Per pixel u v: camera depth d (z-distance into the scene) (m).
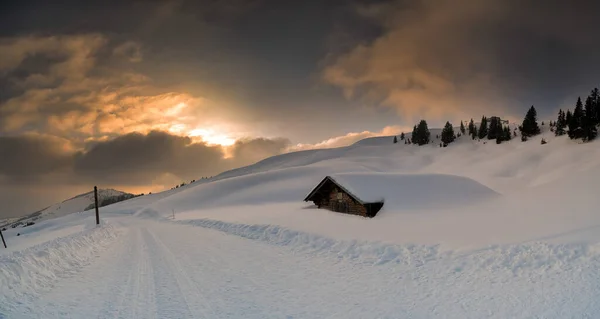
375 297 9.86
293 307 9.03
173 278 12.20
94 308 8.96
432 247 14.54
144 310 8.76
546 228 14.14
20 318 8.25
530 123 152.00
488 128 185.88
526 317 7.95
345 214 29.17
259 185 104.94
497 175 114.88
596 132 116.25
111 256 17.67
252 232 25.77
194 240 24.27
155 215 90.88
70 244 17.41
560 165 105.06
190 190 111.56
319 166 123.31
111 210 151.38
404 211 25.56
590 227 12.86
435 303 9.20
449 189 30.56
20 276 10.89
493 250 12.68
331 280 11.82
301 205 43.91
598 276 9.35
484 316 8.17
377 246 15.89
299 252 17.47
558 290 9.07
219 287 10.94
